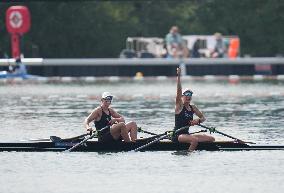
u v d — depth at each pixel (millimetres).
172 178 72000
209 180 71188
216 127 103625
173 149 85812
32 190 67812
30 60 197750
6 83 184625
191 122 86562
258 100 143250
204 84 180375
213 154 83250
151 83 183750
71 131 99688
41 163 78875
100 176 73062
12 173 74438
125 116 116438
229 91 162000
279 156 81812
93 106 131500
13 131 100000
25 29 197125
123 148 85562
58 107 130250
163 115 117562
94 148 85438
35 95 153000
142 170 75562
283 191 66875
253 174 73375
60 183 70312
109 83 184125
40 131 99812
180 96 86562
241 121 110000
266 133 97062
